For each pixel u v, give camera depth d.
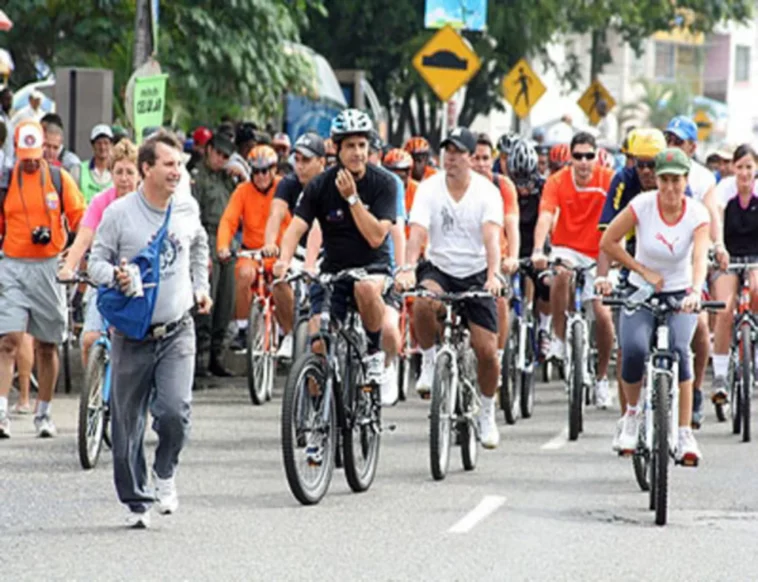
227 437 31.80
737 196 35.03
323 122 69.94
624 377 25.69
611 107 88.56
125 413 22.95
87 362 27.62
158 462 23.34
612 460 30.06
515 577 20.67
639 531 23.67
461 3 53.34
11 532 22.91
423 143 41.75
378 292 25.39
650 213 25.75
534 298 36.16
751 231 35.12
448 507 25.14
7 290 30.84
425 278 28.66
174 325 22.83
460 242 28.66
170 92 54.69
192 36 54.34
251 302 37.84
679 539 23.19
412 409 36.69
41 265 30.92
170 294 22.67
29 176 30.94
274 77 56.25
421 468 28.75
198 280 23.45
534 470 28.83
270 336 37.31
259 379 37.03
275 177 38.66
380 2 76.88
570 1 82.44
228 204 39.31
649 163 28.72
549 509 25.20
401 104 86.62
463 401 28.56
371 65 78.31
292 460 24.59
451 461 29.62
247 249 38.78
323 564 21.17
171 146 22.52
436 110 85.50
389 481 27.36
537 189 36.44
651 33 93.62
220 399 37.59
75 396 36.84
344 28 77.31
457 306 28.39
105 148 37.38
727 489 27.27
